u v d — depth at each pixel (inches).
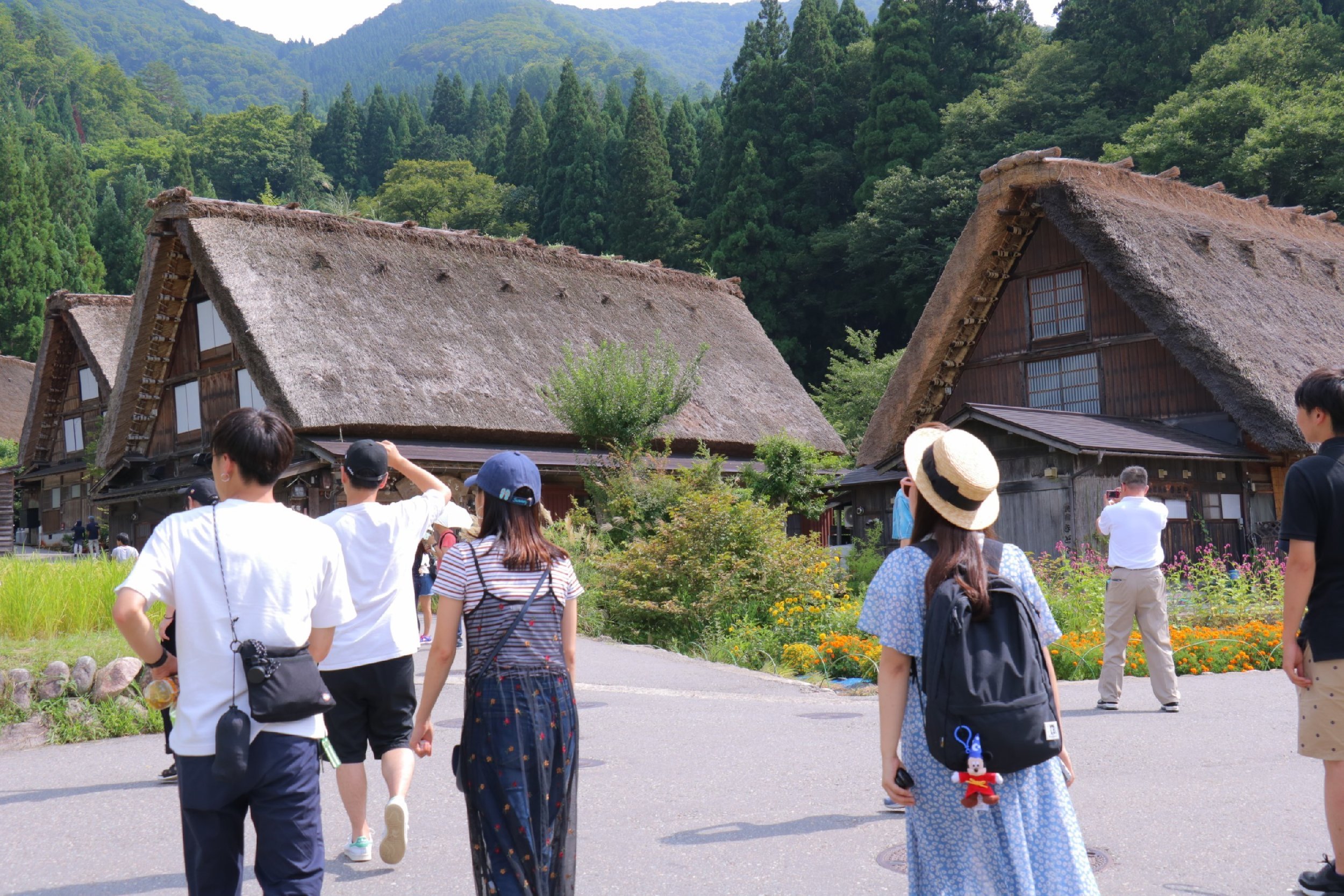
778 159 2119.8
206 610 115.9
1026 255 844.0
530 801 125.3
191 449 917.2
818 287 2037.4
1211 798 202.5
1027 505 671.8
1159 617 302.0
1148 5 1758.1
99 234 2819.9
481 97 4859.7
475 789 125.9
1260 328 746.8
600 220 2487.7
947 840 105.9
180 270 880.3
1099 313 799.7
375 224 885.2
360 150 4436.5
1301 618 148.9
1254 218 954.1
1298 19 1678.2
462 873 169.6
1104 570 501.0
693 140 2785.4
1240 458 700.0
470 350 828.0
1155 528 303.1
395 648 175.2
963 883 103.3
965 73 2114.9
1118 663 306.0
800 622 445.4
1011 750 99.6
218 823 114.3
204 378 906.7
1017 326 850.1
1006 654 102.5
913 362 852.6
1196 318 713.0
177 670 120.7
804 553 498.0
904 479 141.4
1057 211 772.0
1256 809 193.8
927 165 1851.6
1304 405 153.0
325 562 124.3
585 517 656.4
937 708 101.4
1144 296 735.1
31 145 3481.8
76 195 3176.7
